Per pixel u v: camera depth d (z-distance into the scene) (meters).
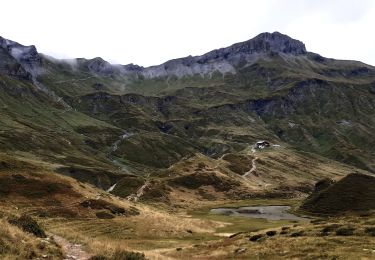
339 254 35.78
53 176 86.62
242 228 93.94
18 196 74.31
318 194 144.38
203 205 170.38
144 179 193.12
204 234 79.31
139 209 89.31
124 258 28.33
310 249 39.75
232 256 42.62
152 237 70.75
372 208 122.25
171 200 170.62
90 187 94.44
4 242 24.80
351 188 135.38
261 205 171.38
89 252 30.30
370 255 34.81
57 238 36.59
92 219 73.75
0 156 86.44
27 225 32.47
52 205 75.19
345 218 63.75
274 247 43.44
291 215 135.62
